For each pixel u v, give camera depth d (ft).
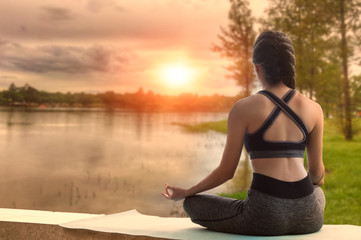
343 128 86.69
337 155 64.08
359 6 82.02
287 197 5.94
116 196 58.29
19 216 7.91
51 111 636.89
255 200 6.04
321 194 6.55
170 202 52.75
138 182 70.08
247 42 101.55
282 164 6.03
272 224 5.99
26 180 75.61
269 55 6.36
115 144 153.28
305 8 85.25
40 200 57.21
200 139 173.58
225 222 6.45
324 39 84.48
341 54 82.69
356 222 30.22
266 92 6.30
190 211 6.97
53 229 7.27
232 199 6.58
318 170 6.84
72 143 159.12
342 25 82.99
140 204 51.85
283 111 6.16
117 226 7.11
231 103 102.83
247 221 6.13
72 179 76.07
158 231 6.74
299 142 6.14
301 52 85.61
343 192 40.70
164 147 137.80
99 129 254.88
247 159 83.71
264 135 6.04
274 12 88.48
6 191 64.13
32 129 252.01
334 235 6.18
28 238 7.40
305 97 6.48
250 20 101.96
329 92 88.12
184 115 525.34
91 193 61.00
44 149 136.98
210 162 96.12
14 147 143.02
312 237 6.05
